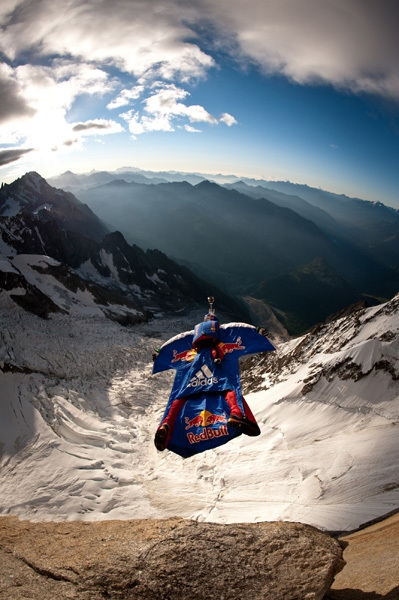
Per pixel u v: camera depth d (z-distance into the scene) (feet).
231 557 18.38
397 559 20.56
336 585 20.04
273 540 19.35
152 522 22.11
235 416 17.60
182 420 19.01
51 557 20.49
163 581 17.49
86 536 23.03
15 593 18.06
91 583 18.02
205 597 16.97
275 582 17.48
